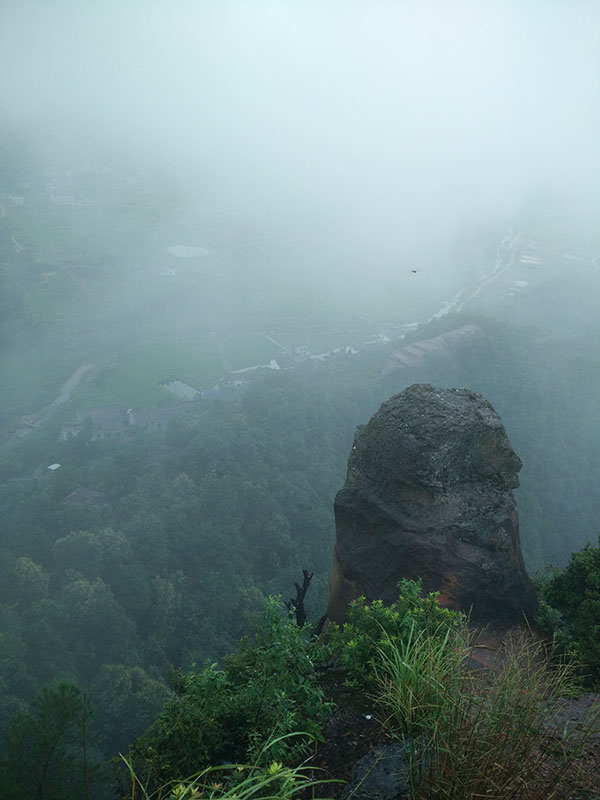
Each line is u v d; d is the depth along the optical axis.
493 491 10.73
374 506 10.62
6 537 44.94
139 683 29.34
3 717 25.42
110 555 38.97
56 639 31.02
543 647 8.83
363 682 6.64
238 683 6.39
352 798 4.87
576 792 4.56
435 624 6.91
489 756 4.24
